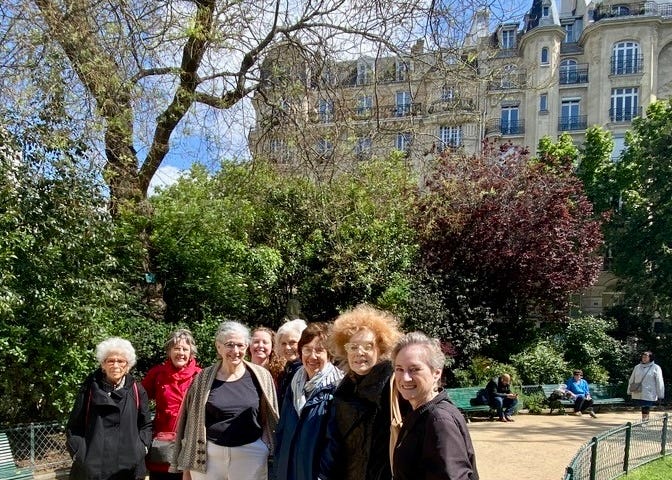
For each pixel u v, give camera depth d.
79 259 7.97
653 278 23.16
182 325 10.55
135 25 8.95
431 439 2.23
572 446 9.38
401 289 13.62
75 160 8.14
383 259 14.02
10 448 6.29
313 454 2.96
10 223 7.16
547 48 37.41
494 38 10.58
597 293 33.31
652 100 37.06
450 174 17.73
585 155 29.53
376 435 2.74
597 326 19.05
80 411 4.07
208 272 11.59
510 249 16.69
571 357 18.12
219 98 11.18
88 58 8.31
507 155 19.30
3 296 6.67
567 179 18.50
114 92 8.72
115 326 8.91
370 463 2.73
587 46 39.03
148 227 11.35
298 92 10.94
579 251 18.92
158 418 4.65
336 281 13.30
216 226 11.78
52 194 7.71
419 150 11.14
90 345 7.78
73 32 8.23
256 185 13.58
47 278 7.39
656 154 23.25
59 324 7.37
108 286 8.17
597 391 15.93
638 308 23.20
